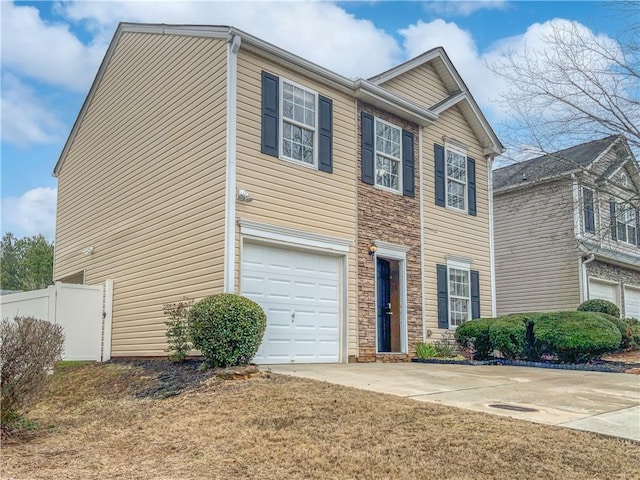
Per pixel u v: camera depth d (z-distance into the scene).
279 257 11.12
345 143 12.60
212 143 10.65
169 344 11.07
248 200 10.38
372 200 13.05
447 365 12.25
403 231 13.77
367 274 12.70
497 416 6.38
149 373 9.91
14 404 6.95
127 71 14.00
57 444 6.23
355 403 6.80
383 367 11.06
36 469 5.25
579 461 5.03
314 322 11.60
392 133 13.92
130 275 12.84
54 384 10.38
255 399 7.17
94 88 15.56
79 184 16.12
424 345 13.55
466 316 15.44
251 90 10.80
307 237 11.43
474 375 10.05
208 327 9.00
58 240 17.22
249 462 5.10
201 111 11.08
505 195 20.92
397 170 13.95
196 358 10.25
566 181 16.34
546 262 20.00
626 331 14.41
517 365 12.69
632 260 21.20
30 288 39.19
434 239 14.66
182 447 5.70
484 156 16.91
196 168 11.02
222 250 10.06
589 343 12.08
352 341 12.16
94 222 14.90
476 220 16.20
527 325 13.28
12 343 6.95
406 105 13.82
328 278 12.04
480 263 16.14
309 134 11.91
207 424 6.38
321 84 12.22
